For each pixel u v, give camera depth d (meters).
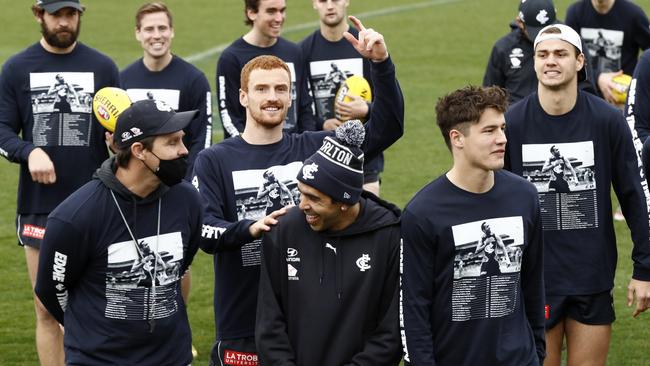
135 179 6.18
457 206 6.26
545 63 7.28
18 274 11.48
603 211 7.45
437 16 26.56
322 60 10.79
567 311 7.60
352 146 6.12
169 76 10.02
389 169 15.04
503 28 24.95
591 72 9.52
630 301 7.48
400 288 6.27
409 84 19.88
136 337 6.28
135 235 6.23
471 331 6.34
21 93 9.09
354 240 6.29
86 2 28.61
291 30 25.19
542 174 7.46
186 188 6.42
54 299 6.39
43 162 8.71
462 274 6.30
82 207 6.16
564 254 7.48
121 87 10.04
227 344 7.11
